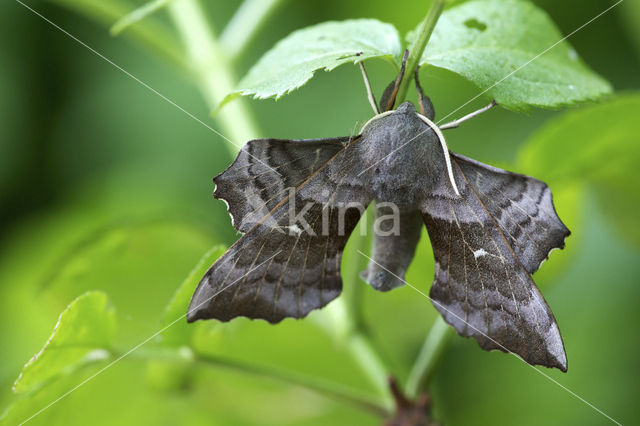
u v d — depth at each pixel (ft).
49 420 1.07
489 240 0.94
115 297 1.18
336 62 0.94
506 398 1.29
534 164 1.10
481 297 0.94
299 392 1.19
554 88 0.97
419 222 0.96
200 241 1.17
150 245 1.16
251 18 1.17
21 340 1.27
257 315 0.94
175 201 1.44
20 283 1.31
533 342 0.93
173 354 1.02
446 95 1.33
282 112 1.44
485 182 0.94
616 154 1.10
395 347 1.23
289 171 0.94
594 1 1.34
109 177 1.47
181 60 1.17
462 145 1.34
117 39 1.52
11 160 1.45
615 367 1.28
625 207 1.18
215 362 1.03
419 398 1.04
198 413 1.18
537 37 1.00
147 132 1.49
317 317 1.11
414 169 0.94
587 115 1.06
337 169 0.94
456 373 1.30
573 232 1.16
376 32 0.96
